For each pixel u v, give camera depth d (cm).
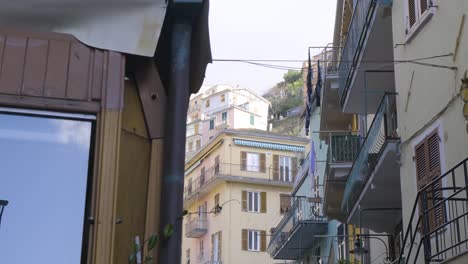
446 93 1235
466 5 1180
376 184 1741
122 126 596
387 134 1652
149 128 613
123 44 580
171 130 605
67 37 573
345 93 2058
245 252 5256
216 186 5559
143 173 605
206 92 11669
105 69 573
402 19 1489
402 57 1484
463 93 1108
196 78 707
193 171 6112
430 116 1305
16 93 551
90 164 553
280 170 5578
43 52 566
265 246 5319
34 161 543
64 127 556
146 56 586
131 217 587
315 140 3722
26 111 551
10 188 533
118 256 568
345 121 2795
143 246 572
